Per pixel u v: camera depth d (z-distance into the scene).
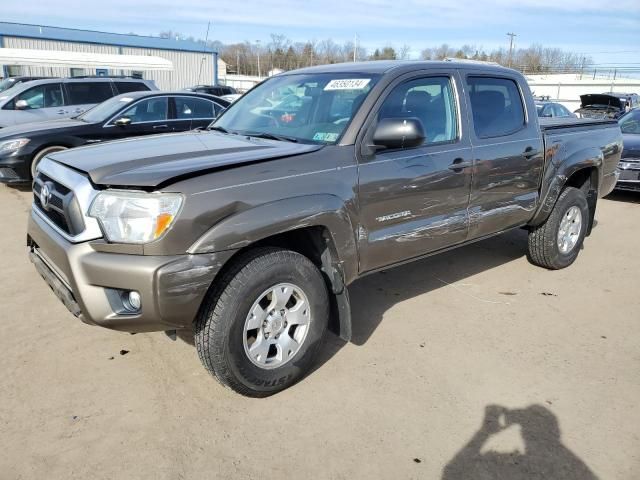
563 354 3.64
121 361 3.40
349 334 3.32
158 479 2.45
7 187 8.74
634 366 3.50
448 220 3.89
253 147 3.19
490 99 4.27
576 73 41.38
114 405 2.96
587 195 5.44
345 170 3.20
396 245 3.57
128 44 34.66
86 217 2.65
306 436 2.76
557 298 4.60
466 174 3.92
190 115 9.44
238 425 2.82
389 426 2.85
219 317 2.77
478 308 4.34
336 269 3.21
